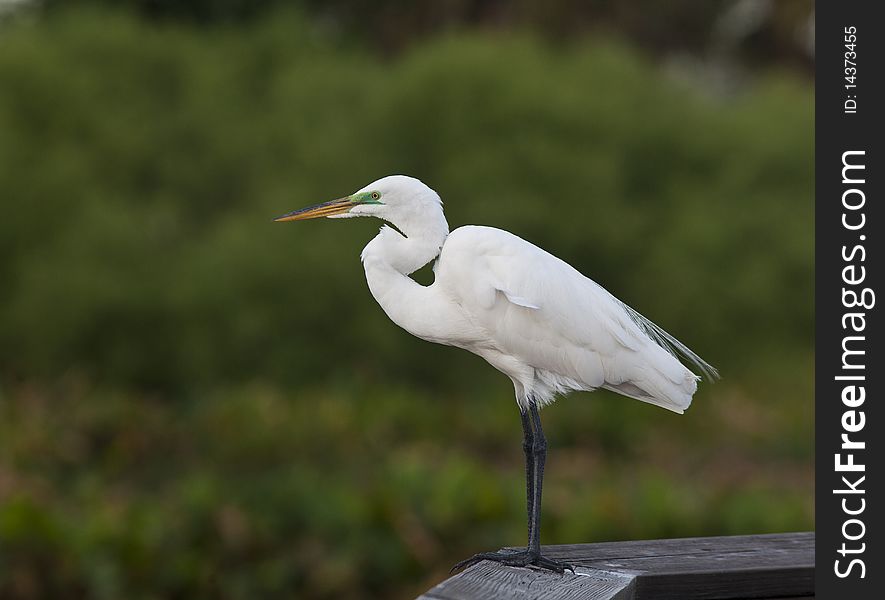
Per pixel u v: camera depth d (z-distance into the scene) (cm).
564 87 1588
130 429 1138
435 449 1085
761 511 844
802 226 1605
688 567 388
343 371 1420
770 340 1579
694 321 1530
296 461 1102
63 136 1566
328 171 1484
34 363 1431
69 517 847
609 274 1565
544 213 1470
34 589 721
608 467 1134
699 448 1249
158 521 788
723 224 1573
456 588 368
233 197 1634
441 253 440
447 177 1502
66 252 1453
